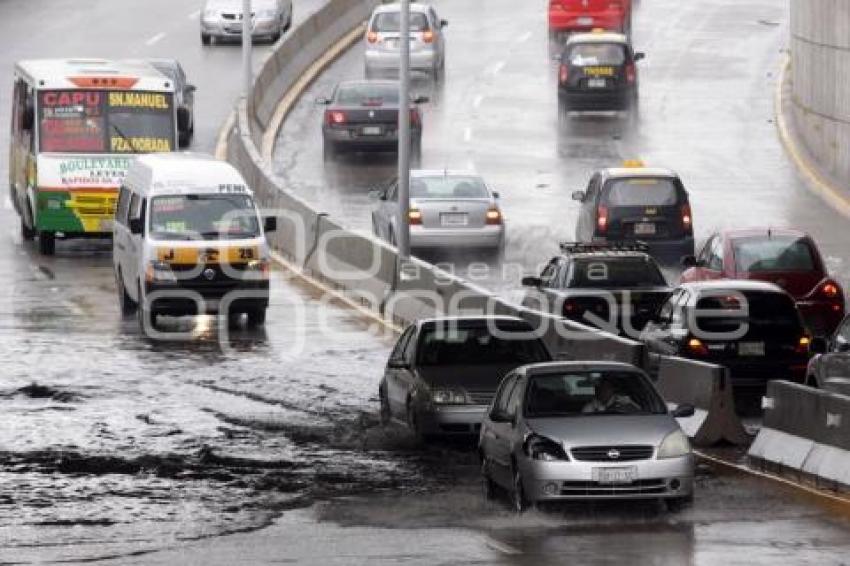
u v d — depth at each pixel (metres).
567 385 52.28
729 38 175.62
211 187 88.00
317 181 126.31
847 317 61.00
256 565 44.34
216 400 69.56
